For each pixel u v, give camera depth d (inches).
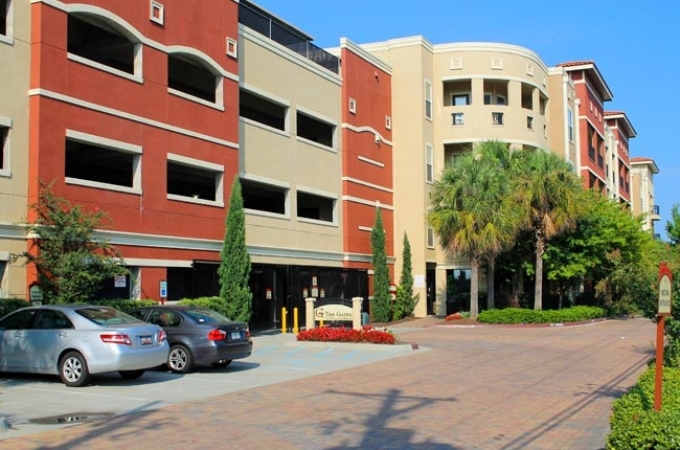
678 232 728.3
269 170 1243.8
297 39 1407.5
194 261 1013.2
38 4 810.8
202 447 360.5
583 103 2171.5
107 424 415.5
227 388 567.8
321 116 1411.2
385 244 1556.3
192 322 671.8
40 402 493.4
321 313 1048.8
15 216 776.3
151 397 517.7
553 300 1726.1
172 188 1285.7
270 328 1228.5
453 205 1362.0
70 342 565.6
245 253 1062.4
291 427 412.8
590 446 374.0
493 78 1713.8
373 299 1466.5
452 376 647.8
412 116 1648.6
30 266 772.6
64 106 830.5
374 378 632.4
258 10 1339.8
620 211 1643.7
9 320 607.2
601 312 1596.9
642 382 434.6
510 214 1352.1
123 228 904.3
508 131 1711.4
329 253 1405.0
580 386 586.6
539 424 429.7
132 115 928.9
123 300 840.3
